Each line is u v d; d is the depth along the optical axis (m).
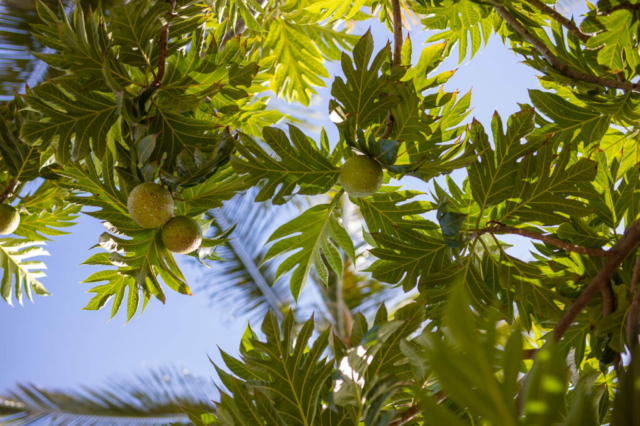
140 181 4.93
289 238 5.14
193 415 4.63
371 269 5.05
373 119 4.89
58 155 4.96
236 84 5.09
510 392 2.42
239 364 4.78
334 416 4.60
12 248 5.58
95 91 4.98
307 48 7.34
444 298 4.96
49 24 4.89
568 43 5.13
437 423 2.55
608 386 5.04
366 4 5.97
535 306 4.95
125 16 4.83
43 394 7.92
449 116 5.18
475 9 5.84
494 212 5.07
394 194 5.12
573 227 4.95
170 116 5.02
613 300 4.78
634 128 5.40
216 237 5.12
